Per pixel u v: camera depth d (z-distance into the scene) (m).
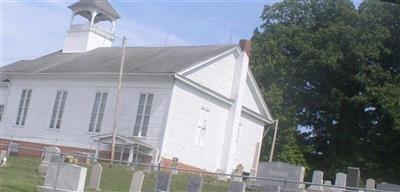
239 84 47.06
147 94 43.47
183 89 42.97
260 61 62.84
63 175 24.86
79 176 24.56
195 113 43.91
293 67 62.47
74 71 48.16
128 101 44.31
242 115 49.38
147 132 42.47
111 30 57.38
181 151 42.78
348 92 64.19
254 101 50.81
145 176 32.50
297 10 66.38
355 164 60.97
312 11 66.12
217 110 45.84
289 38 63.72
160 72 42.41
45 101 50.16
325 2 65.12
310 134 66.50
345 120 64.31
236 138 46.72
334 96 62.50
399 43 63.03
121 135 42.81
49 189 24.80
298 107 64.25
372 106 61.59
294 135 60.97
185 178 33.28
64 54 56.53
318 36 62.28
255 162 50.53
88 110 46.69
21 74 52.28
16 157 40.22
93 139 44.72
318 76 63.16
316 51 61.41
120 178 31.67
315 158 65.44
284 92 62.53
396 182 59.84
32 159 38.53
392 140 60.16
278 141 59.94
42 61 55.75
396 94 58.53
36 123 50.16
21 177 28.78
